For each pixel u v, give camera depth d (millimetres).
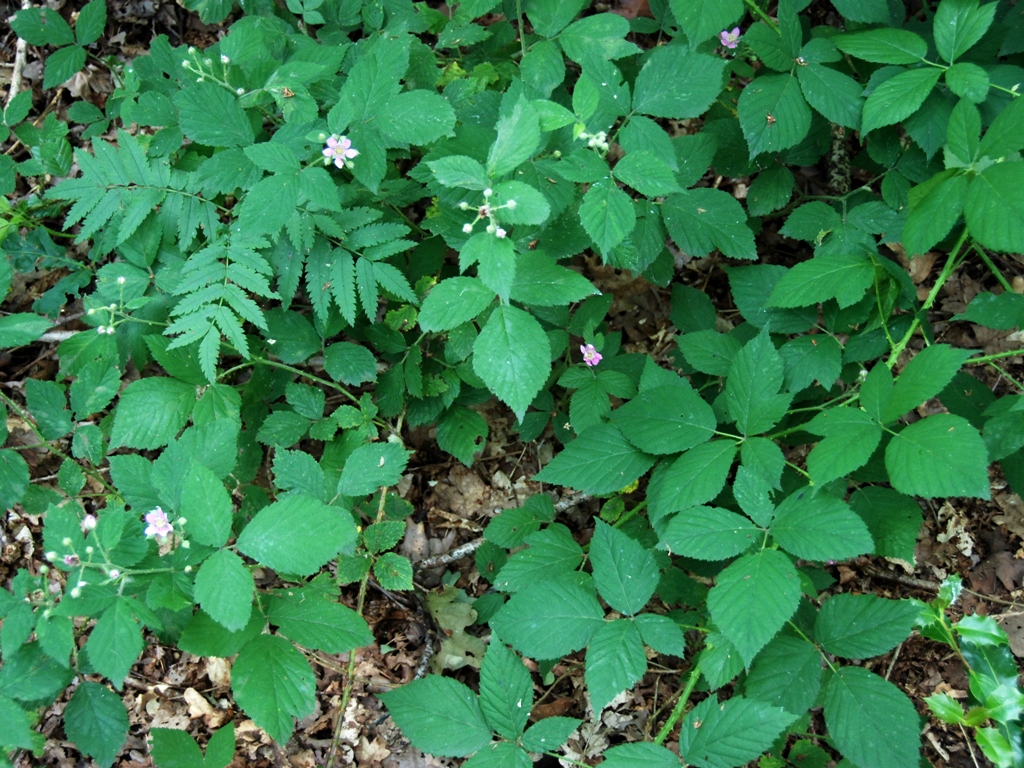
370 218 779
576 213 780
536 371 667
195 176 770
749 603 626
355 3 882
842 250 839
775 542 653
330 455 839
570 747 854
